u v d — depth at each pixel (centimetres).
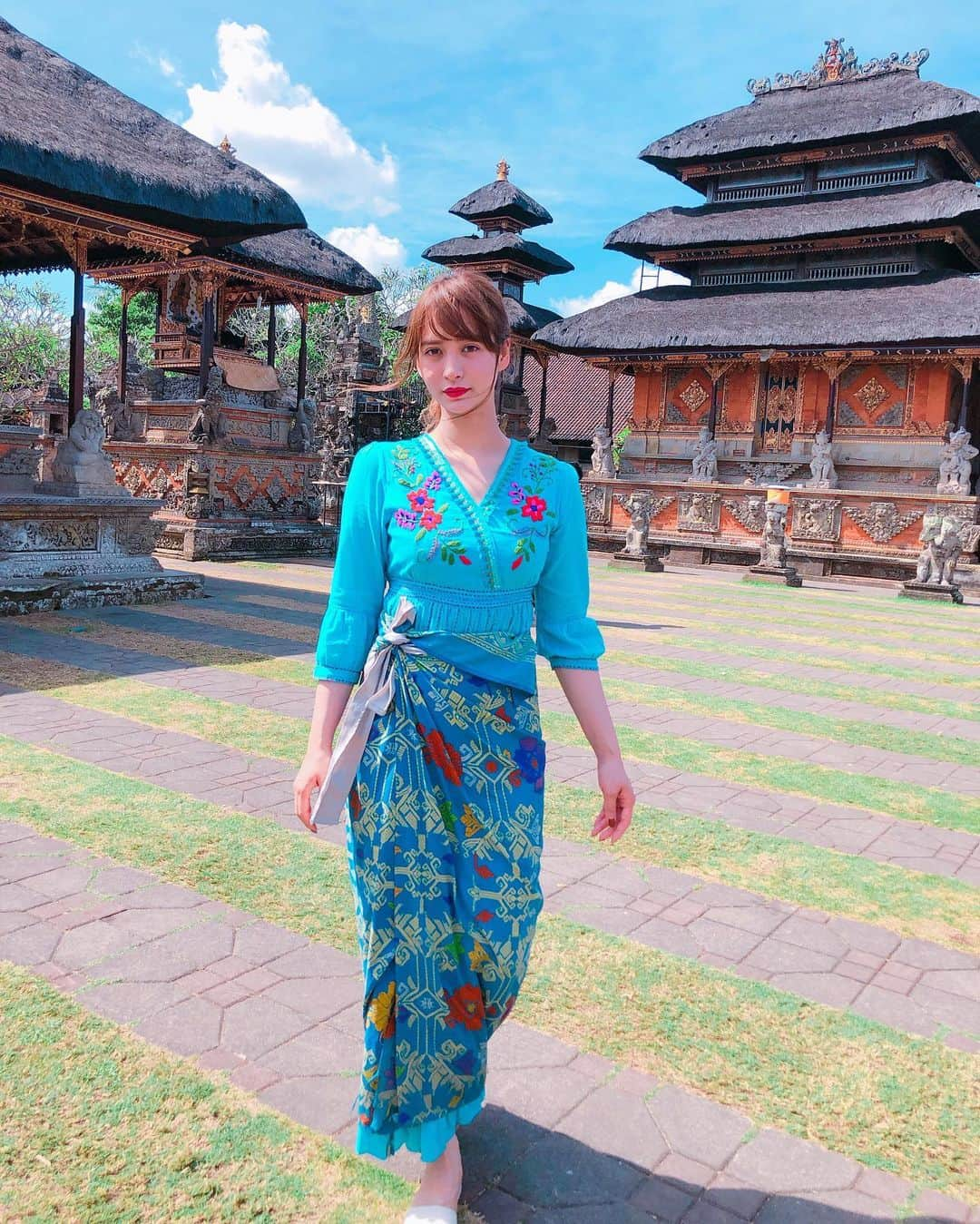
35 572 1084
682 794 532
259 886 378
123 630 958
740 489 2352
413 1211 199
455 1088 188
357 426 3247
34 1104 239
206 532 1758
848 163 2616
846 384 2436
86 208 1084
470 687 192
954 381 2356
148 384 1955
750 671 932
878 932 368
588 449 3897
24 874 379
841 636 1209
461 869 188
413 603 194
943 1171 231
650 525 2508
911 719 757
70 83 1137
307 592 1347
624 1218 212
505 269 3188
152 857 400
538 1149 233
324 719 198
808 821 498
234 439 1911
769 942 354
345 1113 241
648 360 2583
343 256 2048
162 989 298
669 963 333
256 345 2177
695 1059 275
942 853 460
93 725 604
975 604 1734
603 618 1261
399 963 185
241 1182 215
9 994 290
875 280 2472
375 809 188
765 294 2603
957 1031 297
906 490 2347
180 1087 248
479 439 199
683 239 2669
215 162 1176
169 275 1897
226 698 691
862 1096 260
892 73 2644
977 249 2681
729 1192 221
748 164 2738
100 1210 205
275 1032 277
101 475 1156
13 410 2073
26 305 4322
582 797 514
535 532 196
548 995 306
